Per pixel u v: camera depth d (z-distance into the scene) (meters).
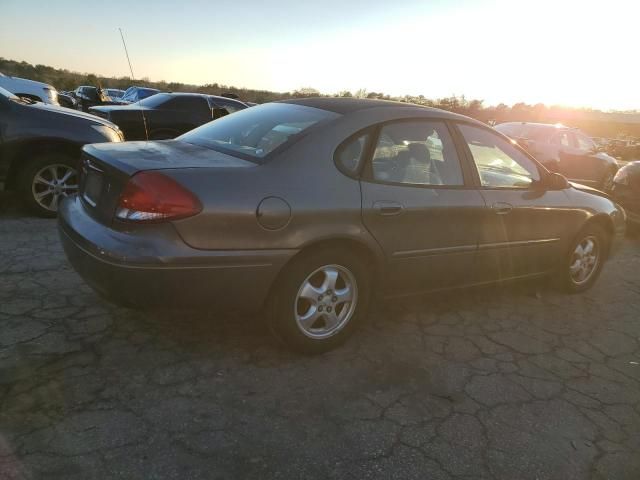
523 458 2.49
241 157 3.06
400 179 3.36
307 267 3.01
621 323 4.27
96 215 2.90
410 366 3.24
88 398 2.60
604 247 4.90
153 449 2.30
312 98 3.78
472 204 3.66
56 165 5.65
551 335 3.91
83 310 3.52
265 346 3.28
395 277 3.42
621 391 3.20
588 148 12.84
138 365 2.94
